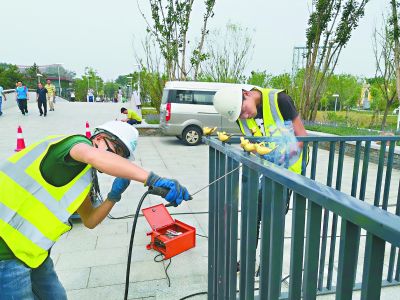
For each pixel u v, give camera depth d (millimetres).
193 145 9938
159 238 3174
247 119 2648
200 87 9867
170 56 14258
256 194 1297
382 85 12586
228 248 1700
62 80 79812
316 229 870
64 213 1484
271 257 1123
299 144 2383
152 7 13750
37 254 1475
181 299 2436
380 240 659
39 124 13289
